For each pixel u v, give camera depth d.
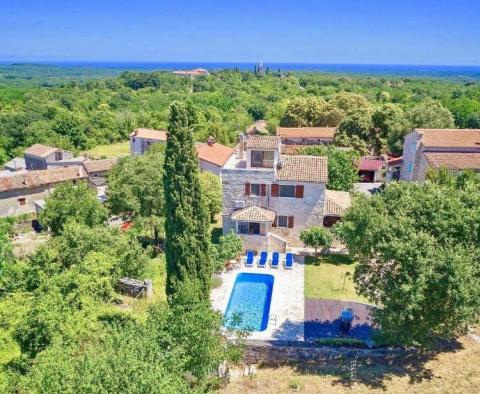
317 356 22.28
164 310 17.81
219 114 111.69
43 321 16.67
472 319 18.03
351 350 22.11
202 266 23.55
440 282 17.36
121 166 40.56
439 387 19.38
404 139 59.03
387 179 57.28
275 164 36.22
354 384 19.97
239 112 118.25
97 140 103.25
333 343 22.59
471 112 93.62
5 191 51.38
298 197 36.62
